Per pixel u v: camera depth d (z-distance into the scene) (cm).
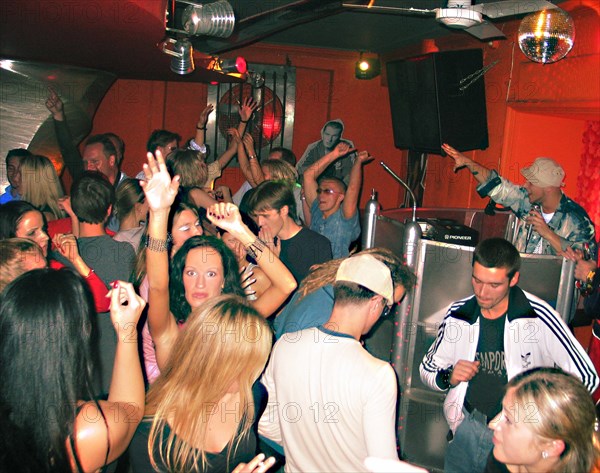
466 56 606
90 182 306
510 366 279
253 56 828
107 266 301
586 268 336
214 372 182
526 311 278
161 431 183
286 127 852
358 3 410
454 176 686
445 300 342
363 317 216
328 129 858
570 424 168
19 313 162
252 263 324
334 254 470
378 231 441
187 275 254
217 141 843
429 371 298
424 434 352
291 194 356
